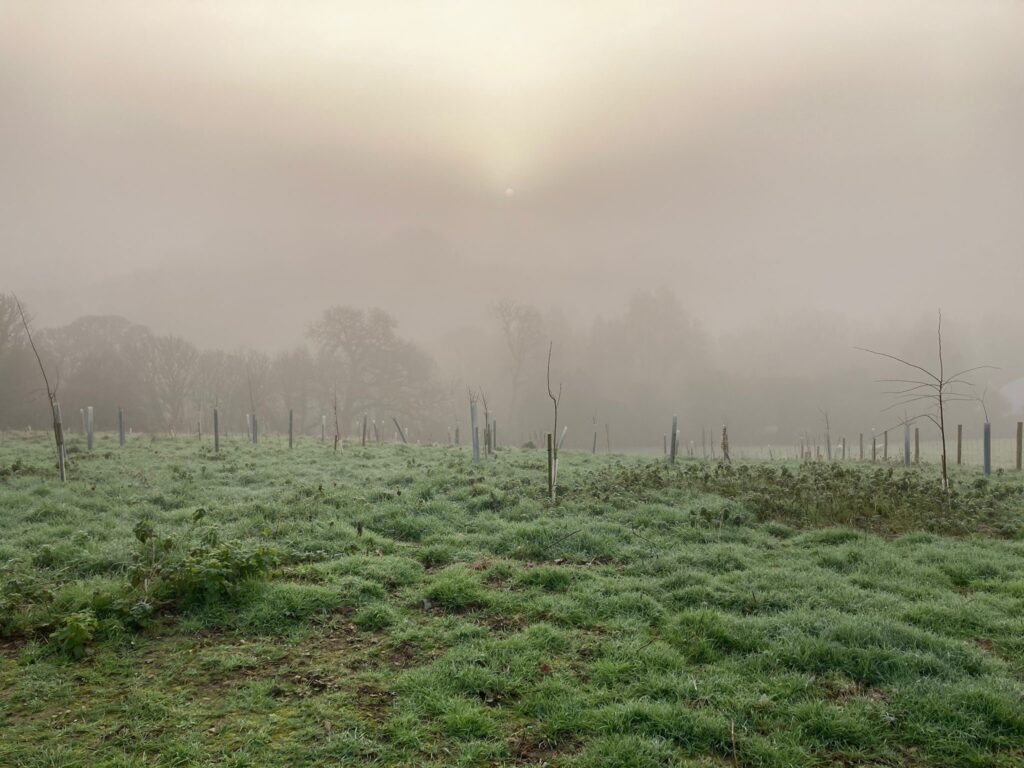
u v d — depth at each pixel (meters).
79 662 5.71
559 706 5.02
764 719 4.88
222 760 4.33
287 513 10.95
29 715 4.88
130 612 6.41
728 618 6.57
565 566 8.53
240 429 56.53
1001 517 11.45
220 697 5.20
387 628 6.60
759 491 13.03
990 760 4.43
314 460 18.92
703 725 4.73
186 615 6.71
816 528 10.89
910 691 5.19
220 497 12.73
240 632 6.41
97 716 4.88
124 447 22.06
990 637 6.37
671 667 5.71
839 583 7.75
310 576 7.93
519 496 12.64
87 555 8.23
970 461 30.00
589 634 6.46
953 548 9.43
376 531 10.44
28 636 6.19
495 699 5.24
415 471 15.96
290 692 5.29
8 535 9.47
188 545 8.70
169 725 4.76
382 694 5.28
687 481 14.20
